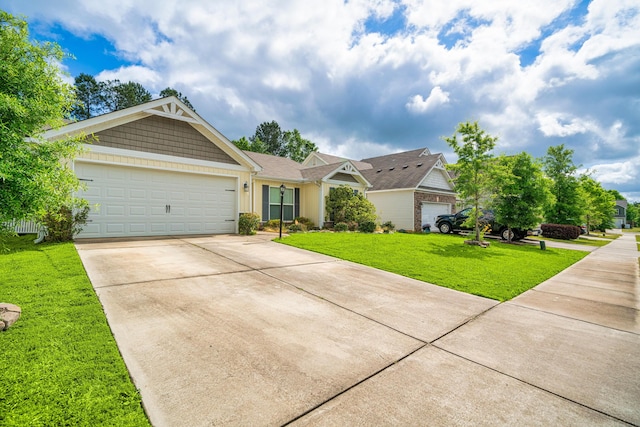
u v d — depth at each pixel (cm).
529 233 2136
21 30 328
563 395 250
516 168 1394
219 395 226
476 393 247
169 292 456
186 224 1109
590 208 2431
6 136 288
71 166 870
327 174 1619
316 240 1057
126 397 214
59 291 413
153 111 1005
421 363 294
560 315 457
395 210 2059
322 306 441
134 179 992
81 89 3641
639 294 593
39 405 197
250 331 342
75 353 265
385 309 445
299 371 266
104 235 935
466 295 541
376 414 215
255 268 638
